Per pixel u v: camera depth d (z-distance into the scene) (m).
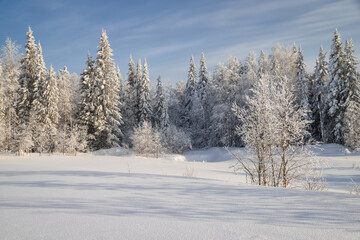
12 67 24.55
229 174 12.60
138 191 4.49
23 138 22.11
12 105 25.53
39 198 3.88
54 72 29.45
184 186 5.08
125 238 2.08
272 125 8.31
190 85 45.91
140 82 41.34
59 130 29.05
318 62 33.47
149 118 40.03
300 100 29.89
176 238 2.07
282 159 8.21
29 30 30.11
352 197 3.65
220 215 2.82
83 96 29.86
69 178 6.59
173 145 34.59
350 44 26.80
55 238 2.09
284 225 2.40
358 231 2.19
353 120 23.44
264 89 8.93
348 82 25.88
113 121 29.98
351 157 19.97
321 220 2.54
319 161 8.09
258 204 3.33
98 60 29.55
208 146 37.50
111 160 17.81
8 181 6.05
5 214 2.91
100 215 2.86
